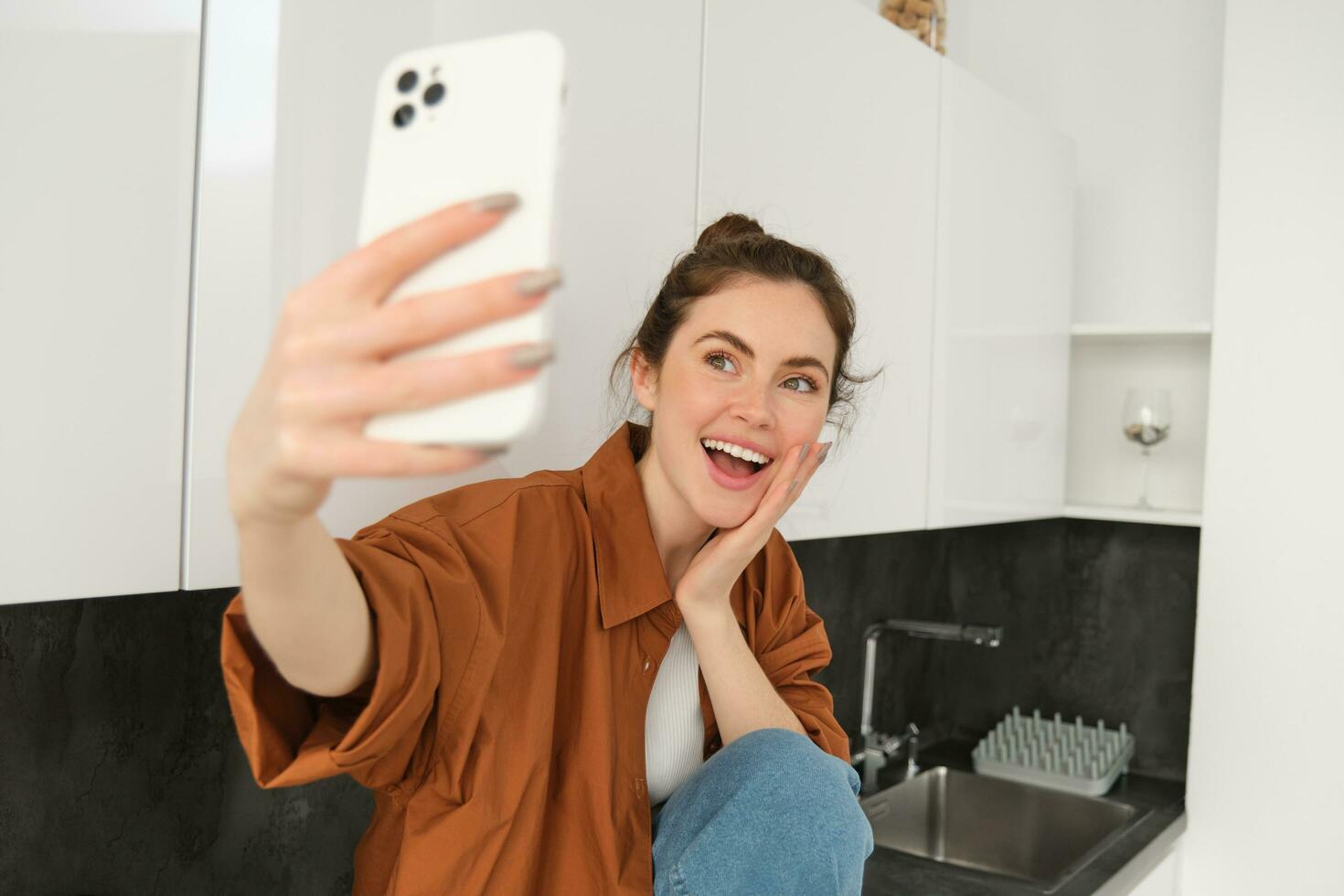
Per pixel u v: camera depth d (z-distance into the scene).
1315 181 2.00
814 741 1.16
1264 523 2.04
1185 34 2.33
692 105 1.25
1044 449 2.16
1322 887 1.99
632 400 1.21
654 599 1.01
